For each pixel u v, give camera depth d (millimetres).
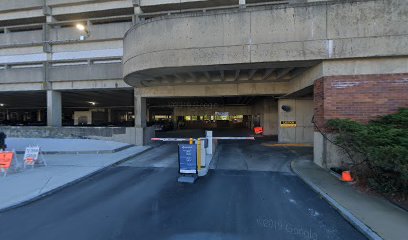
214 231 4348
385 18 7875
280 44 8656
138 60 10602
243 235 4203
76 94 22188
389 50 7844
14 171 8531
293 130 16141
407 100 7922
